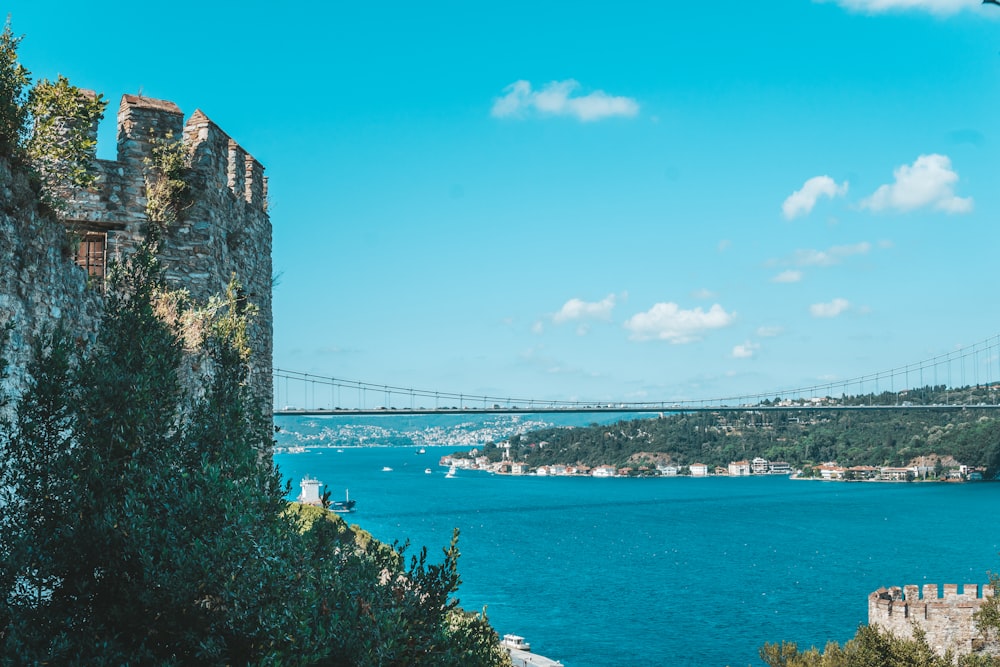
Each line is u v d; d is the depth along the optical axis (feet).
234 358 42.60
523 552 525.75
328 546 33.86
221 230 57.11
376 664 28.30
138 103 52.95
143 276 37.14
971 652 148.25
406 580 34.40
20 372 36.29
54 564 27.76
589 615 355.56
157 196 52.49
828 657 137.90
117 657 25.94
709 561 497.46
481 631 35.47
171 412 33.45
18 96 39.52
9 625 26.32
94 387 31.71
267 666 25.17
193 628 26.84
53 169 44.80
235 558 27.32
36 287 38.04
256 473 33.19
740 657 289.94
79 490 29.37
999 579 147.54
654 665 280.51
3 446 31.01
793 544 560.61
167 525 28.02
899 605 153.38
